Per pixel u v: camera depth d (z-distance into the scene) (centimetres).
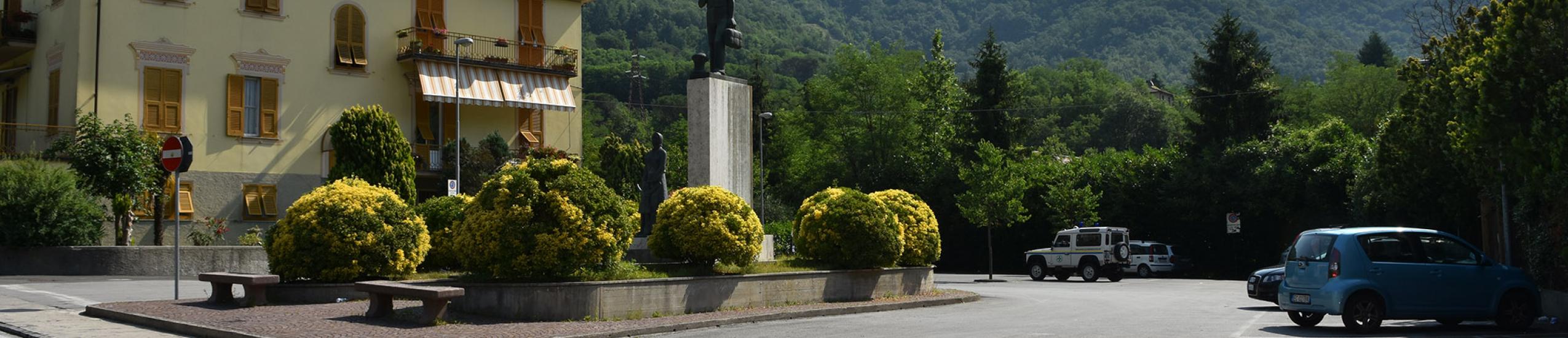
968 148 5578
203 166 3612
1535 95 1614
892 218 2262
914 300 2159
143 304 1819
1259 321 1716
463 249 1689
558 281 1647
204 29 3628
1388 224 3266
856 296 2148
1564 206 1691
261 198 3731
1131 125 10556
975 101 5716
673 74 14050
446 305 1572
